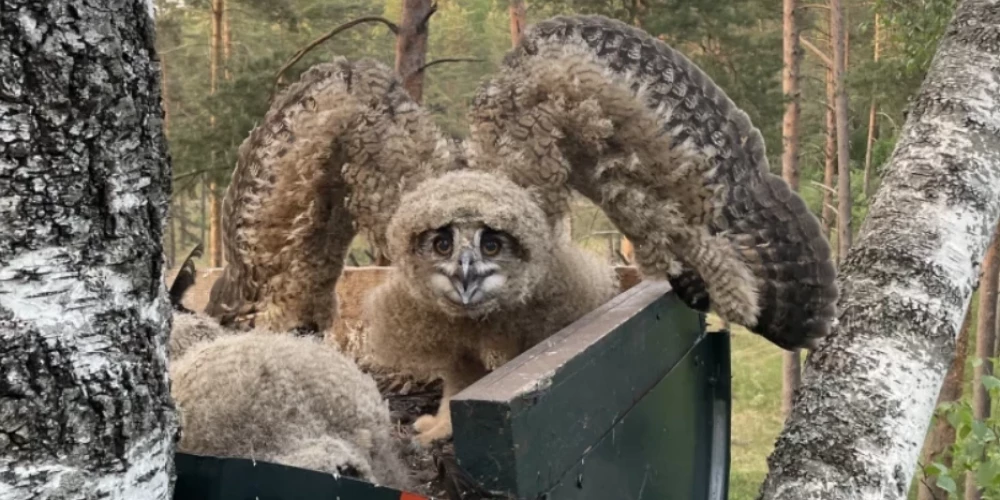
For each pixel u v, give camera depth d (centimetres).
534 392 177
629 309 277
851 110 2133
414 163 343
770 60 1473
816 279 304
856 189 2141
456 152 354
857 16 2262
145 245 139
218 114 1198
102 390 131
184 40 2214
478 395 169
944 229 308
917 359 290
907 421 283
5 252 122
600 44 318
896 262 307
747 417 1747
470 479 168
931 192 316
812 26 2128
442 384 423
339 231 358
